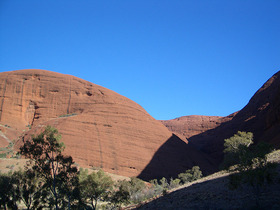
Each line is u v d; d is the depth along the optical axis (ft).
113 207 82.07
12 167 151.02
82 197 76.89
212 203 45.96
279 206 35.73
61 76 304.71
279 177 47.57
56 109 277.64
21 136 235.20
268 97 290.35
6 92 277.23
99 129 240.73
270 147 40.57
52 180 67.31
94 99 277.64
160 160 236.02
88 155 215.10
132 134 249.34
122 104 276.00
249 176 39.27
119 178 191.11
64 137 224.12
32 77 297.33
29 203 77.41
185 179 161.17
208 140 384.27
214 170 253.24
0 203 68.74
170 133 281.13
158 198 66.90
